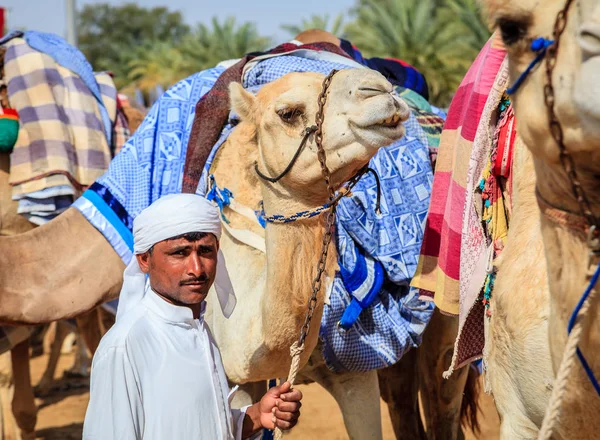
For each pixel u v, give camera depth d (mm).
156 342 3047
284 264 3684
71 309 5199
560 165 2098
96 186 5324
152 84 49875
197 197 3193
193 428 3014
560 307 2270
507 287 3100
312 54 5207
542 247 3018
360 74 3494
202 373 3096
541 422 3076
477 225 3652
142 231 3129
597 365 2307
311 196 3670
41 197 6875
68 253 5250
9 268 5129
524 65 2119
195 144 5043
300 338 3471
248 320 4098
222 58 50719
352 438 4781
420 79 6207
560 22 1982
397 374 5816
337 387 4789
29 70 7109
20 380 7039
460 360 3881
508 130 3438
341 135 3473
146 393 2988
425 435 6031
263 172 3742
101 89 7816
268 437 4152
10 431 7203
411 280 4633
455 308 3949
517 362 3074
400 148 5035
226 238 4434
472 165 3643
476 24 35719
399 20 37719
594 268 2123
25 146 6934
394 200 4867
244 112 3848
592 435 2615
